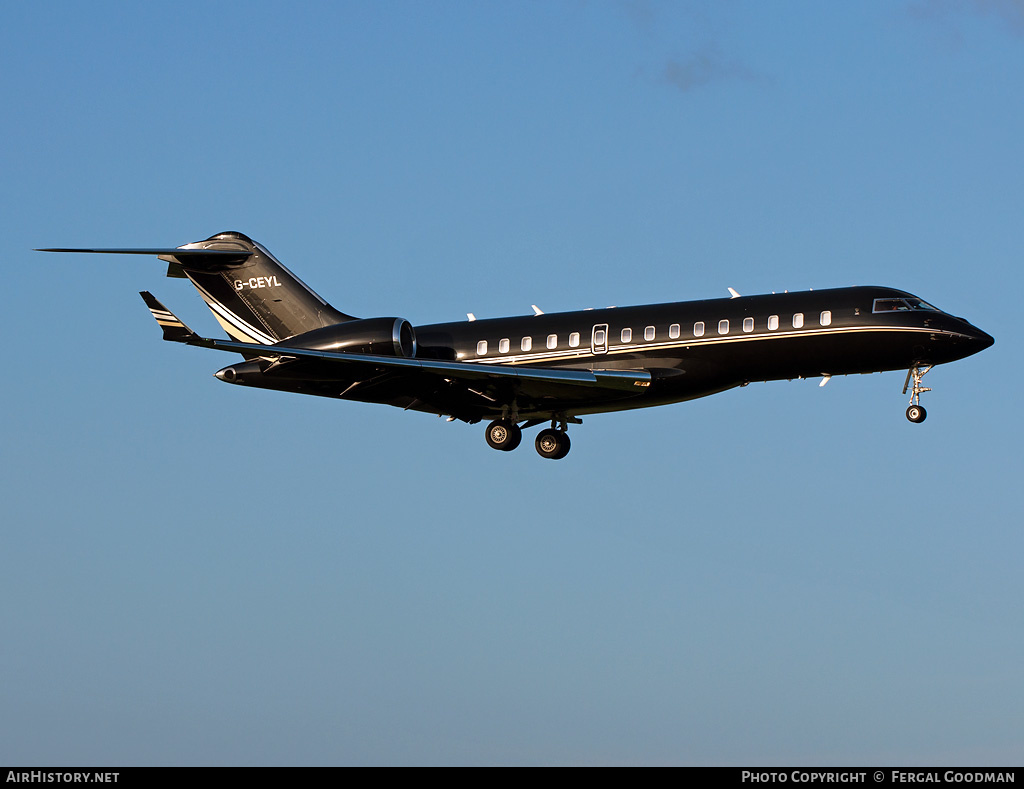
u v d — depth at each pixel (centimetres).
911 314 11519
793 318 11706
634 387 11669
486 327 12675
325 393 12925
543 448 12694
